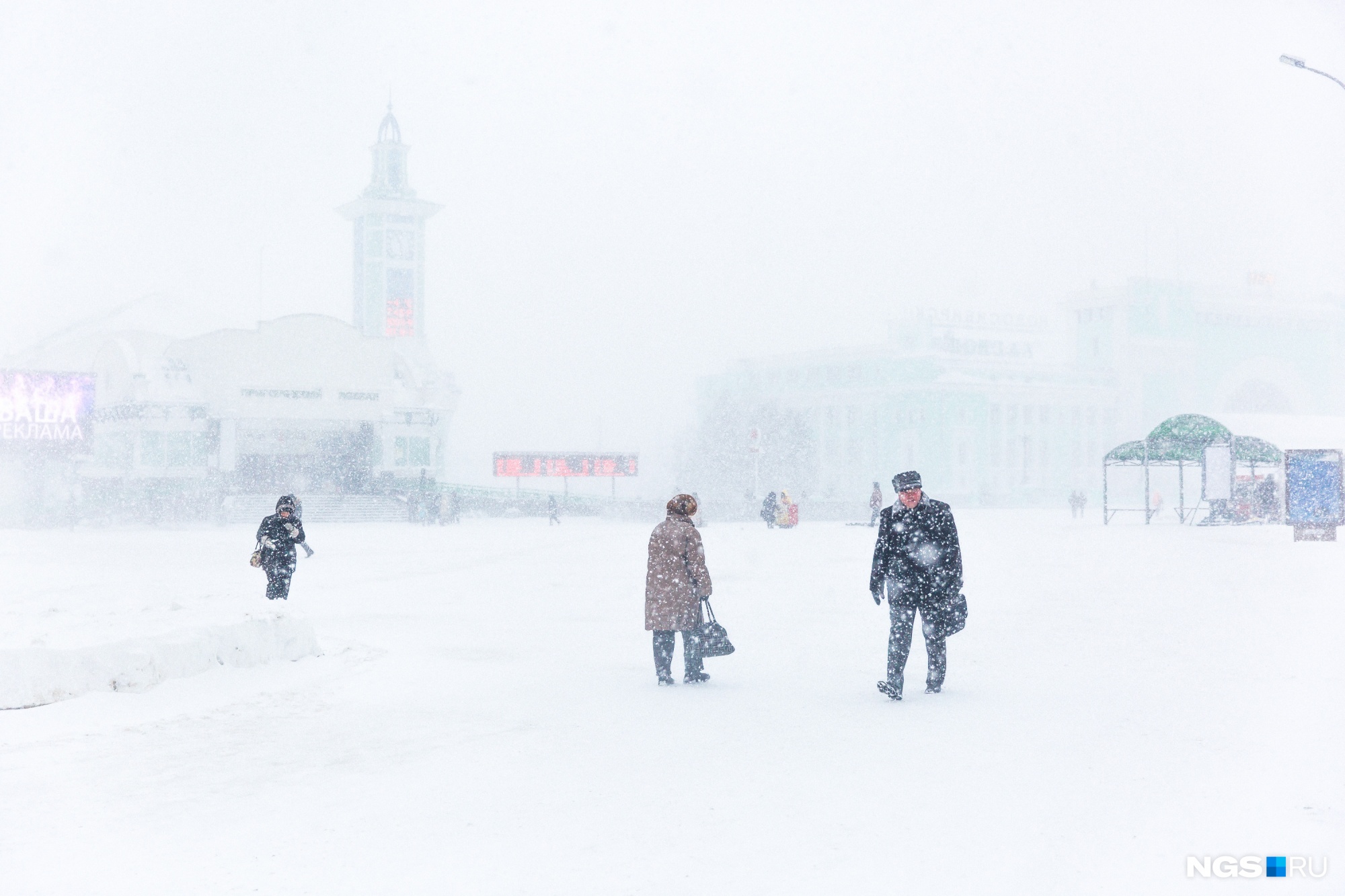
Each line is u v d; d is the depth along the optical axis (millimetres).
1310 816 5289
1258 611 14258
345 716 8352
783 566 24578
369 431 68312
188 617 10430
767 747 7055
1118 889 4371
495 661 11211
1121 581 18844
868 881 4504
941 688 9023
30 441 53281
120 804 5852
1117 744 6895
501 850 4992
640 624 14430
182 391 62406
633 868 4715
